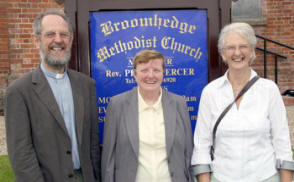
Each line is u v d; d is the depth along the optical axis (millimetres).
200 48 2668
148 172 2012
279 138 1962
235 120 1953
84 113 2025
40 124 1863
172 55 2668
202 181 2066
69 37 2014
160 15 2637
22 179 1800
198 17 2648
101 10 2607
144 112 2094
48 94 1904
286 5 7867
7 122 1835
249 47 1963
